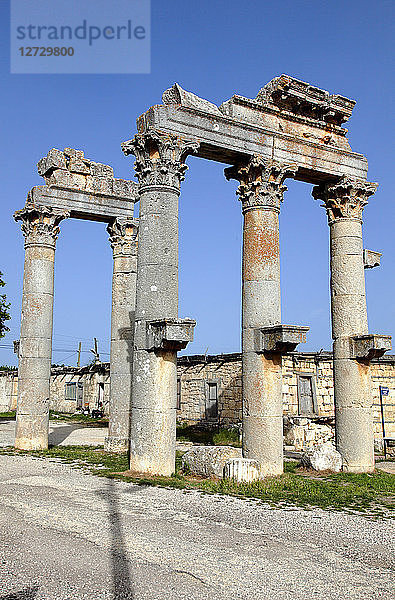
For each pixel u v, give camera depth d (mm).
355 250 17906
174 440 14250
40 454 18188
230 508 10703
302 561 7762
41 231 20547
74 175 21406
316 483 13938
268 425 14867
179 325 13672
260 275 15594
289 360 29062
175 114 14961
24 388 19844
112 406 20094
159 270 14453
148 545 8148
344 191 18062
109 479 13320
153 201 14766
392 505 11773
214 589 6625
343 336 17344
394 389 29391
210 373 32562
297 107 17344
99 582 6676
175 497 11453
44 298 20422
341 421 17016
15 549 7785
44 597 6184
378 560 7980
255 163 15977
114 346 20656
